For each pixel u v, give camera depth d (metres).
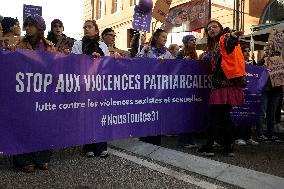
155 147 5.88
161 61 5.19
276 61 7.01
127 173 4.84
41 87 4.13
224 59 5.34
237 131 6.99
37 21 4.74
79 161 5.43
